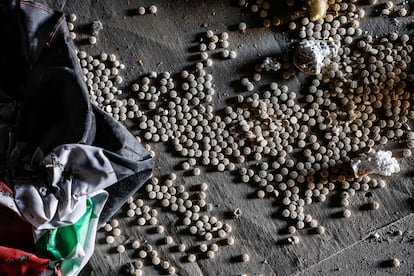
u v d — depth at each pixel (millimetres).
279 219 842
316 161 841
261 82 840
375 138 836
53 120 783
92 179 745
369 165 826
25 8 754
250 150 840
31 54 766
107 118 765
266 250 842
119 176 749
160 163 841
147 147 840
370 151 835
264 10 838
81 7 834
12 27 761
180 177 842
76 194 745
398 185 837
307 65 819
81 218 765
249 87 840
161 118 838
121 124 810
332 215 841
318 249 840
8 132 788
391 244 838
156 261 838
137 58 838
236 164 841
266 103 840
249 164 840
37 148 766
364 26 838
